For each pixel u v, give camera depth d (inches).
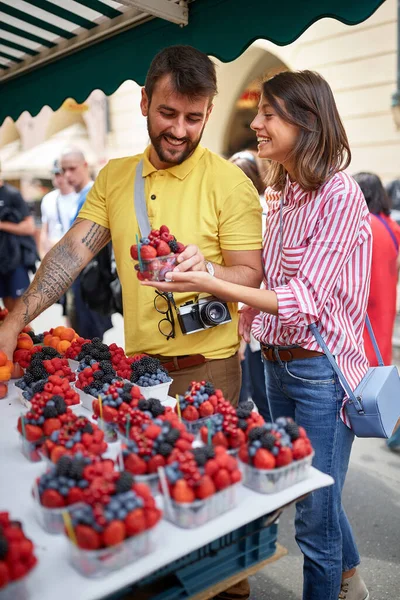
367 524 121.1
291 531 120.0
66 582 46.1
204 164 88.4
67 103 421.1
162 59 79.0
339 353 78.4
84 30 122.6
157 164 89.4
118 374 80.9
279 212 84.0
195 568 56.9
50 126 443.2
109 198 94.0
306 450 57.9
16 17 114.9
